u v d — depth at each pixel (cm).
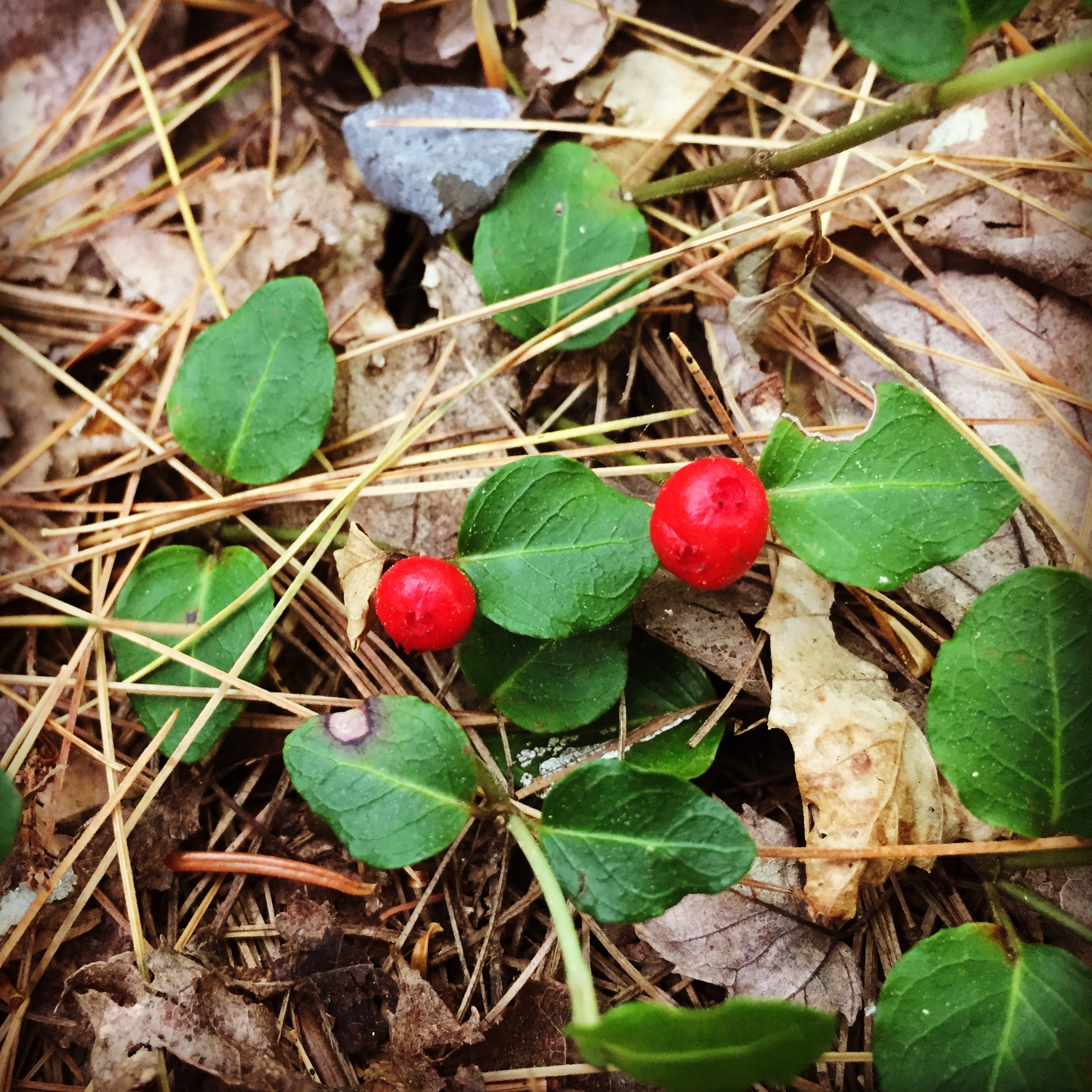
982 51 11
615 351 11
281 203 11
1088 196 10
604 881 8
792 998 10
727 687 10
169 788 10
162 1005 9
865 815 9
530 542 9
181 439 10
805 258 10
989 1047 9
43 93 11
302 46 11
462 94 11
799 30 11
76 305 11
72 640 11
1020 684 9
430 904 10
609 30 11
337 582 11
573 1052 9
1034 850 9
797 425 9
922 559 9
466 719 10
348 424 11
